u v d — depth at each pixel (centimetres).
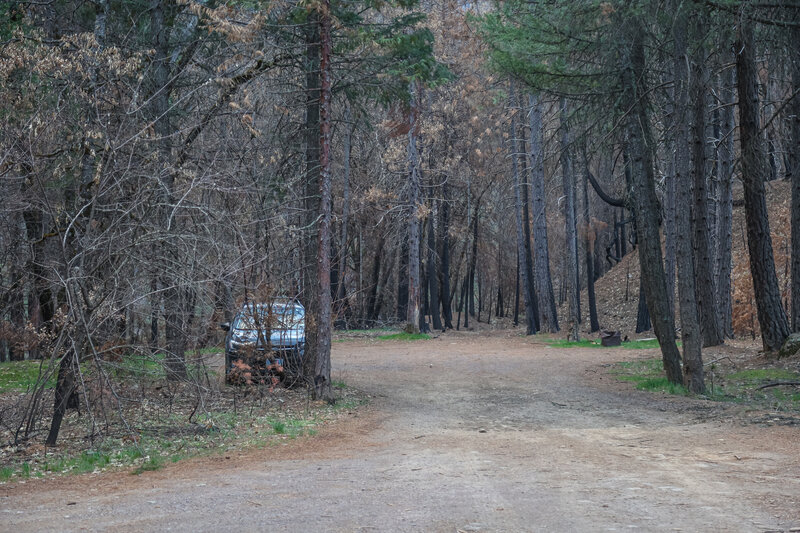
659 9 1386
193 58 1641
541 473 783
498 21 1603
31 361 2211
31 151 1043
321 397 1459
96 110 1177
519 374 1927
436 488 709
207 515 615
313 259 1659
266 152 1609
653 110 1667
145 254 1131
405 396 1564
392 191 3822
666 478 740
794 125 1886
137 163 1180
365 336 3481
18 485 795
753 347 2239
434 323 4325
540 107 3328
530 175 3803
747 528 534
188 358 1349
